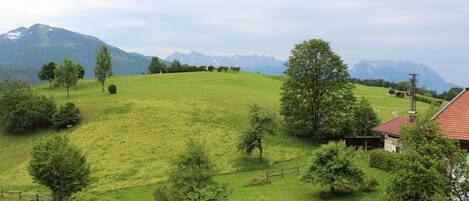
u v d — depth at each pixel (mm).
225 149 66500
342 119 72625
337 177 39625
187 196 30156
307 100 74000
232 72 157500
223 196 31578
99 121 77500
